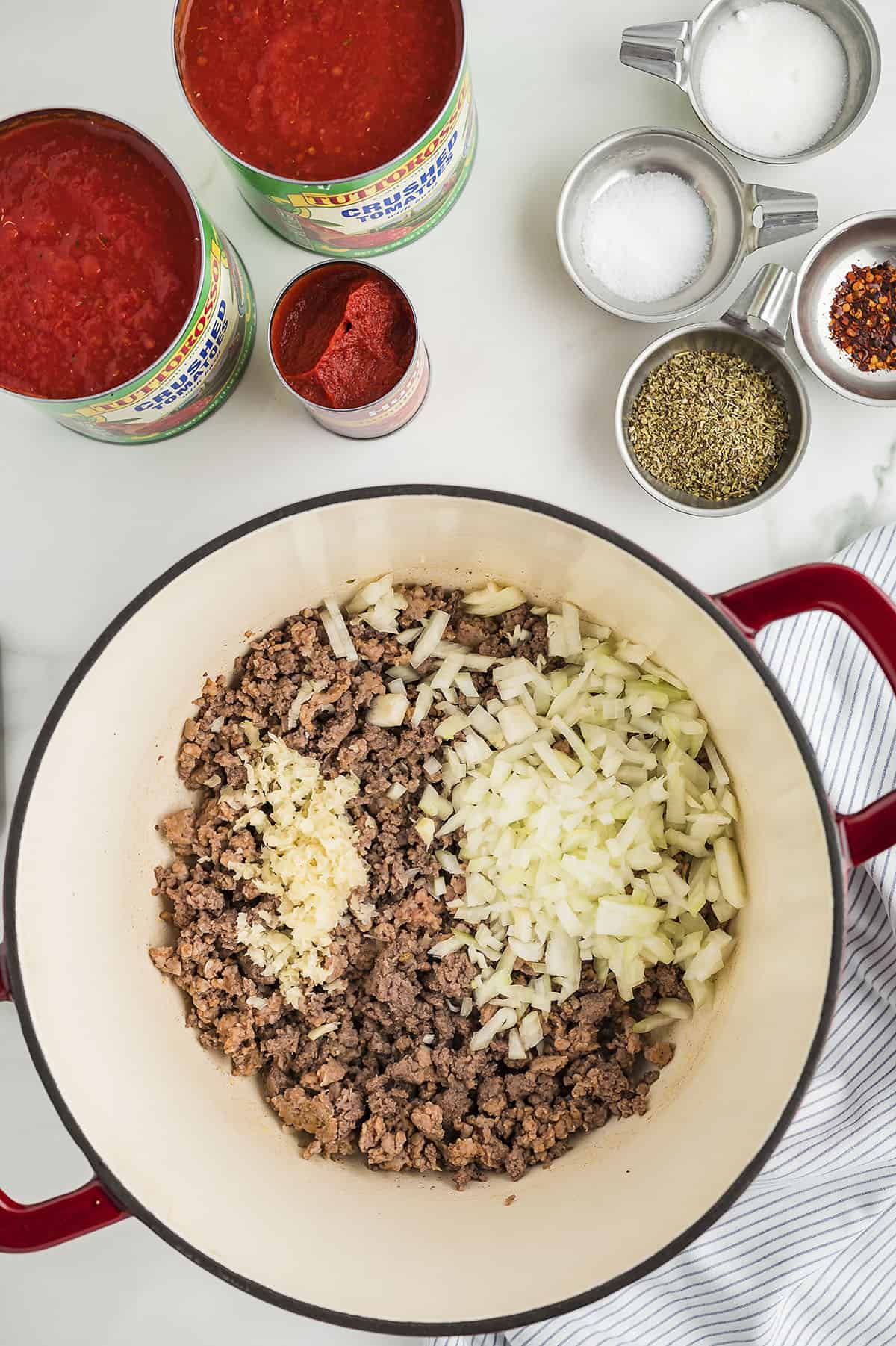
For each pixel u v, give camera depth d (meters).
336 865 0.58
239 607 0.58
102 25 0.64
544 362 0.64
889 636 0.53
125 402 0.57
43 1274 0.65
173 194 0.57
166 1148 0.55
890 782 0.61
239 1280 0.53
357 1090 0.59
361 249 0.61
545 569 0.58
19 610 0.65
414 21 0.57
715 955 0.58
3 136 0.57
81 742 0.55
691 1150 0.55
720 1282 0.61
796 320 0.63
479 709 0.60
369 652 0.60
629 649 0.59
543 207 0.64
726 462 0.63
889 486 0.64
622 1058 0.59
